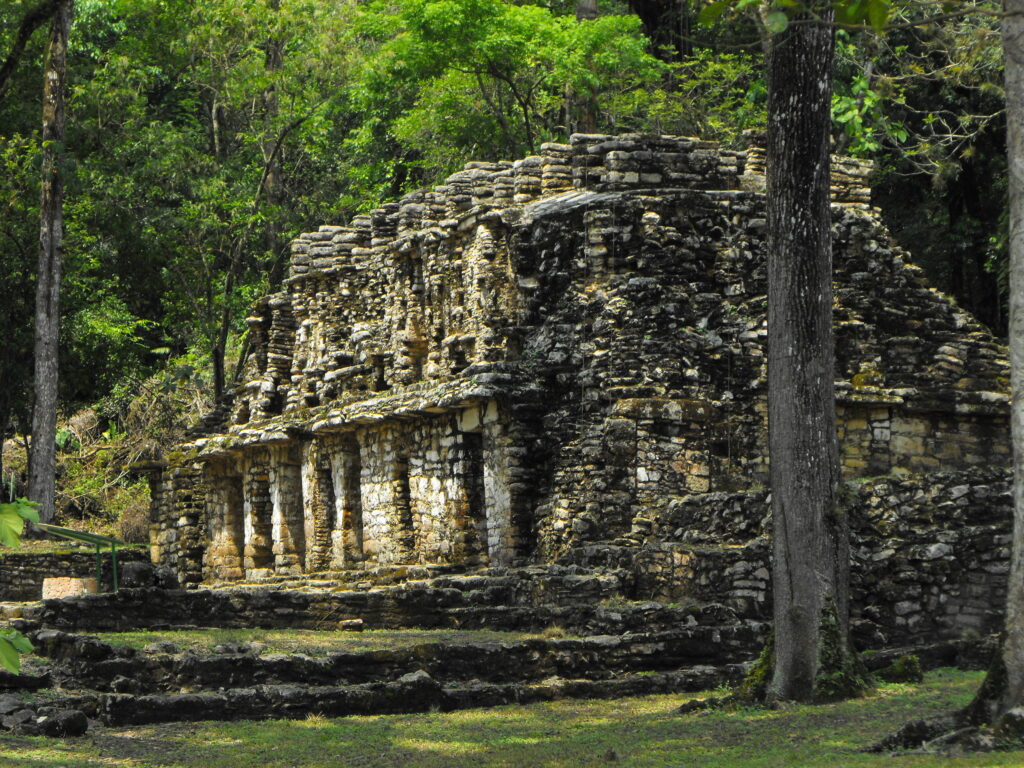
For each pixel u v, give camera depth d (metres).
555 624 40.38
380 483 58.94
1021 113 24.33
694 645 37.16
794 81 31.97
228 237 90.69
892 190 72.25
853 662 31.38
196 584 71.31
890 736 24.73
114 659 33.41
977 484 39.84
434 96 80.75
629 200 49.16
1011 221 24.39
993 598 38.75
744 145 53.56
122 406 98.19
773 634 31.94
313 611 44.84
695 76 78.19
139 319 98.19
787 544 31.66
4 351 84.12
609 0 86.56
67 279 84.62
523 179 54.34
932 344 49.72
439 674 34.84
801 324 31.91
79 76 87.94
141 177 86.62
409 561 57.03
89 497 92.88
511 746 28.33
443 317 56.62
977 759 22.12
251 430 67.31
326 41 87.31
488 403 51.75
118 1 91.69
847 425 48.38
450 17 72.50
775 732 27.61
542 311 51.84
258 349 70.88
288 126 90.00
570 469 48.66
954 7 26.98
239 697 31.97
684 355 47.91
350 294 64.25
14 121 83.25
